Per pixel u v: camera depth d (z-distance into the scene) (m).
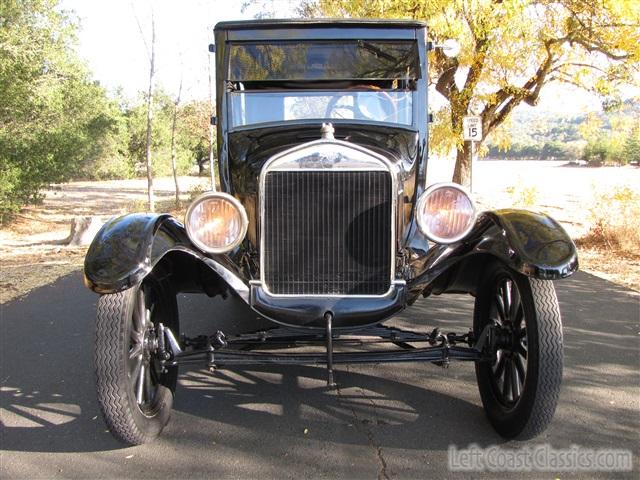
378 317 3.56
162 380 3.78
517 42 9.80
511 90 10.80
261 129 4.39
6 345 5.38
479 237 3.57
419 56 4.54
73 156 18.47
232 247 3.43
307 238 3.56
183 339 3.82
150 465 3.26
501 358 3.68
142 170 43.62
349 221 3.54
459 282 4.08
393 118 4.52
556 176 31.94
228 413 3.90
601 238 10.48
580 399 4.02
